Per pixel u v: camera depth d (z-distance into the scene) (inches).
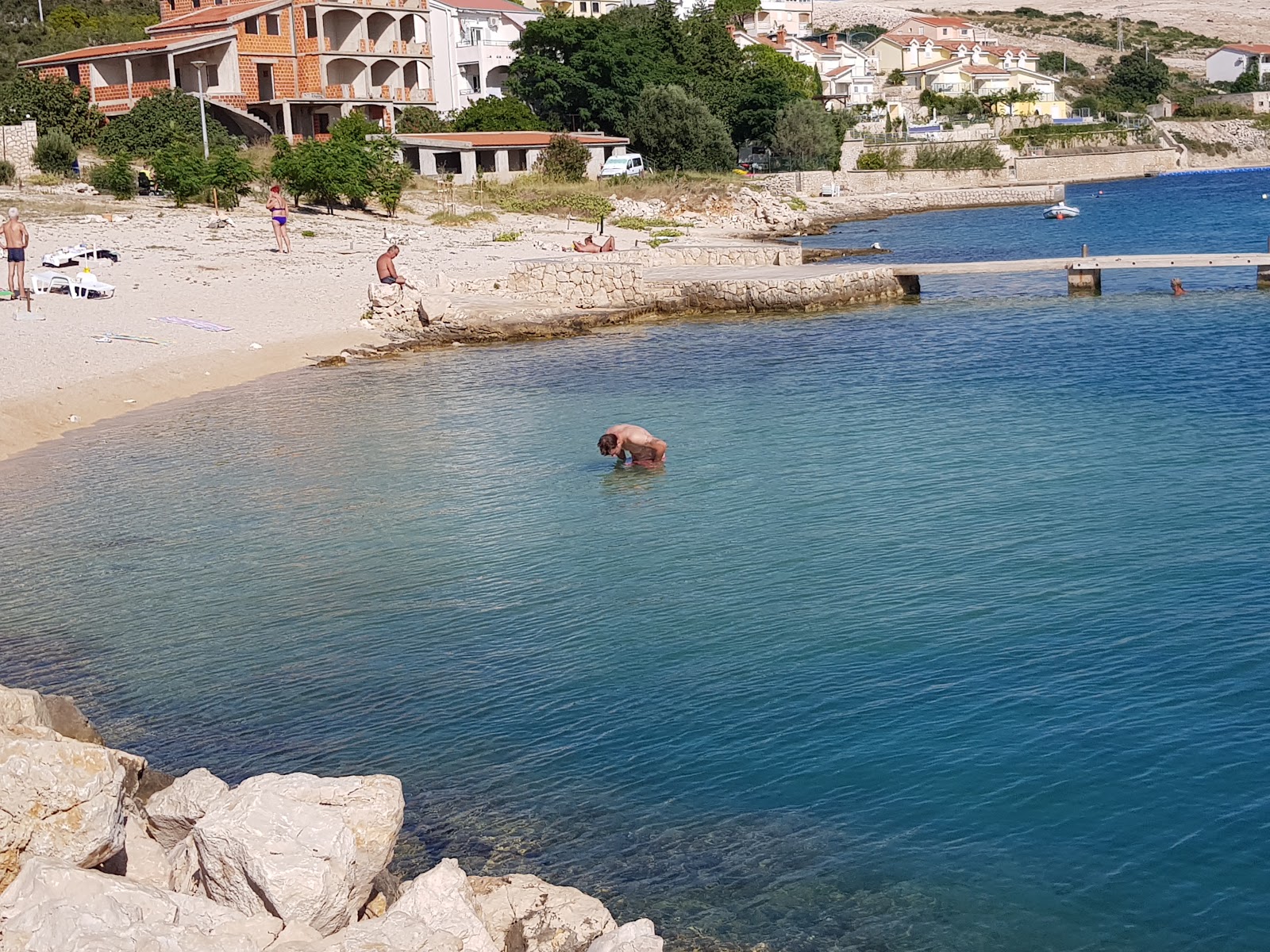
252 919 312.0
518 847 441.1
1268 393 1141.1
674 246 2689.5
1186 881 406.6
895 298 2027.6
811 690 558.3
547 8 5383.9
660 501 871.1
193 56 3553.2
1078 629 611.2
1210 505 802.8
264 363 1471.5
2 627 670.5
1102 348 1439.5
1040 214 4131.4
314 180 2822.3
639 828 451.5
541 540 791.1
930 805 459.5
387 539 802.2
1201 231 3090.6
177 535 826.2
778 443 1040.8
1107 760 483.8
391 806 368.8
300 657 616.4
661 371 1425.9
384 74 4020.7
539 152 3887.8
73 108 3221.0
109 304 1679.4
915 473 922.1
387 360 1552.7
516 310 1793.8
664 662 595.2
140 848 368.2
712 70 5044.3
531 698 561.6
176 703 568.7
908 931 388.5
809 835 443.5
